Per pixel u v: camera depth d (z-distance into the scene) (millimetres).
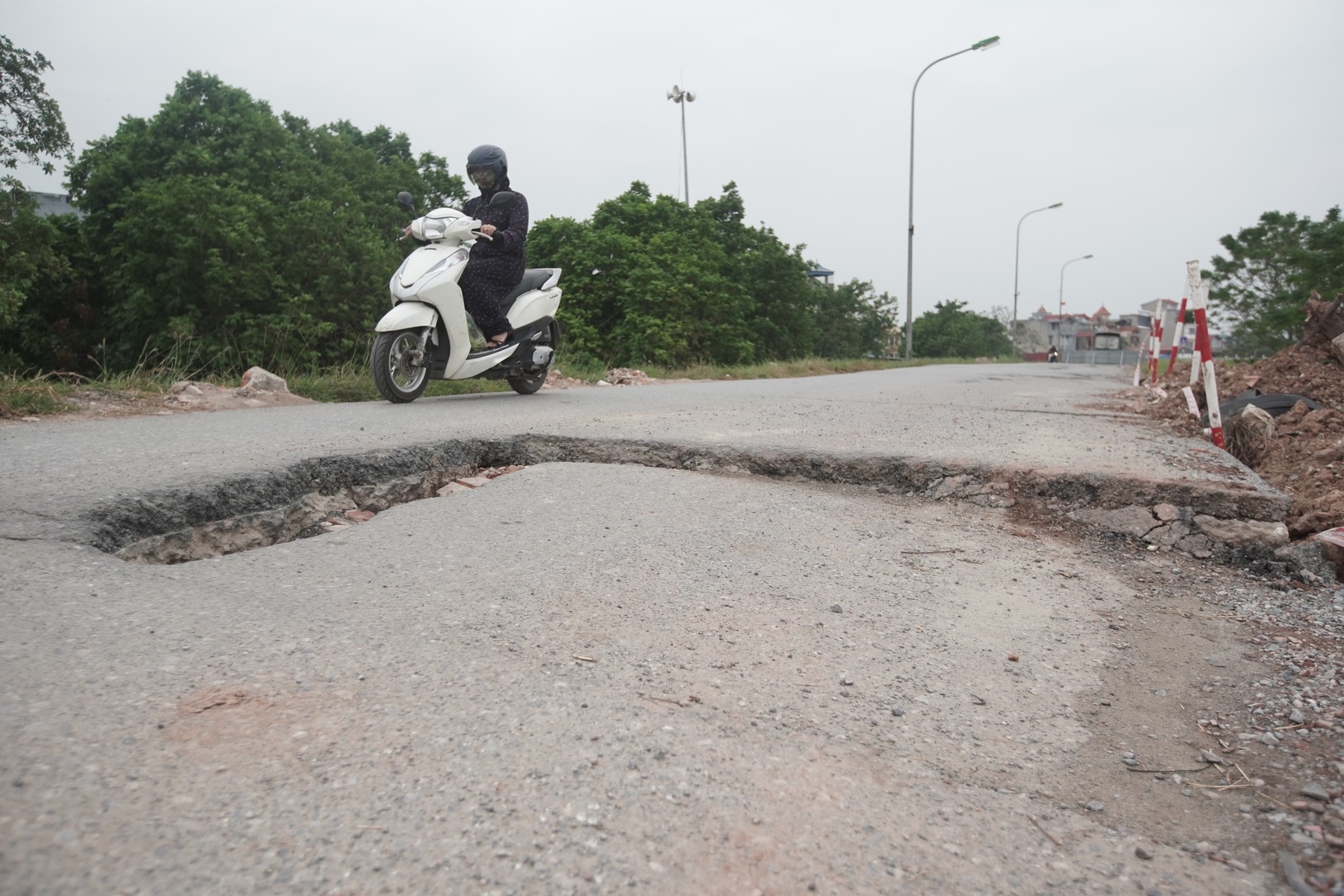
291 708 1850
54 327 24266
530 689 2027
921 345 74500
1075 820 1727
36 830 1370
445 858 1402
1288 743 2082
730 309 27016
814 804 1666
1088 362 51594
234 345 20094
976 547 3541
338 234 22094
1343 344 7441
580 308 24344
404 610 2477
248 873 1326
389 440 4582
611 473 4309
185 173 23141
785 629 2570
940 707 2178
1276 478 4891
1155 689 2379
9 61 20172
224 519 3418
